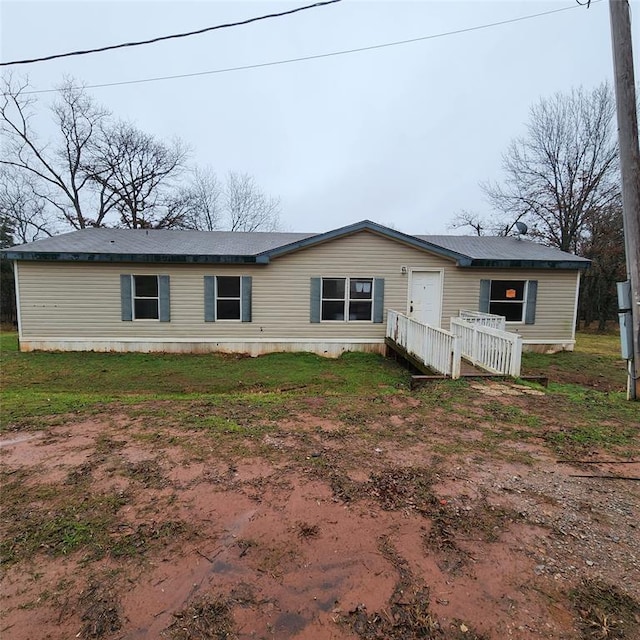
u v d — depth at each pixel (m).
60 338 10.79
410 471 3.20
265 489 2.89
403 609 1.81
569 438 3.99
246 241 12.59
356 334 11.26
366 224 10.76
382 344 11.27
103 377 8.33
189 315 10.97
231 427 4.16
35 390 7.30
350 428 4.18
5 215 22.91
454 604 1.84
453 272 11.33
